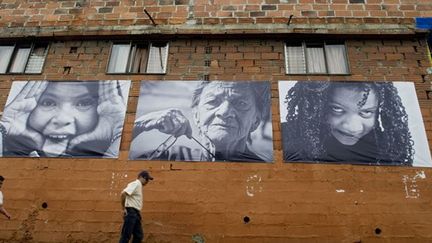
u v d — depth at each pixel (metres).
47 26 10.10
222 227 7.71
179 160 8.34
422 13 9.77
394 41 9.59
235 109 8.83
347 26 9.58
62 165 8.45
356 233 7.57
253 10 9.98
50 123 8.92
